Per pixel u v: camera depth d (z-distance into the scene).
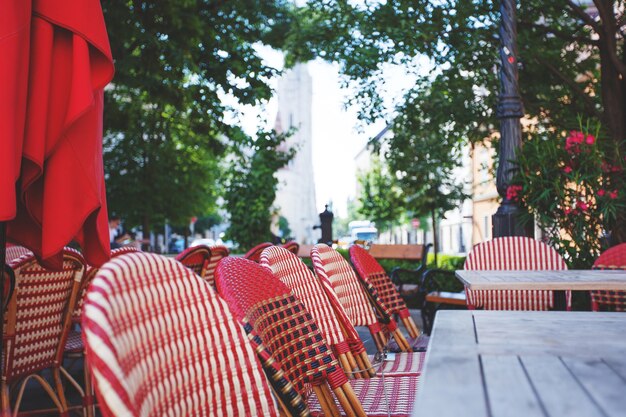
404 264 12.41
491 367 1.39
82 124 2.86
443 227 55.12
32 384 5.75
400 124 14.21
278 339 2.23
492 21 11.10
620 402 1.09
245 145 14.34
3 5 2.51
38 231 3.18
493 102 12.55
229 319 1.60
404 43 10.98
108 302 1.17
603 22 10.56
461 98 12.91
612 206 6.73
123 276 1.30
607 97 11.00
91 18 2.77
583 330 1.90
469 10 10.80
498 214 7.30
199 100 14.73
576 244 7.11
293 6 14.49
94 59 2.84
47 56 2.71
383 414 2.53
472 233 44.09
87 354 1.09
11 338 3.47
